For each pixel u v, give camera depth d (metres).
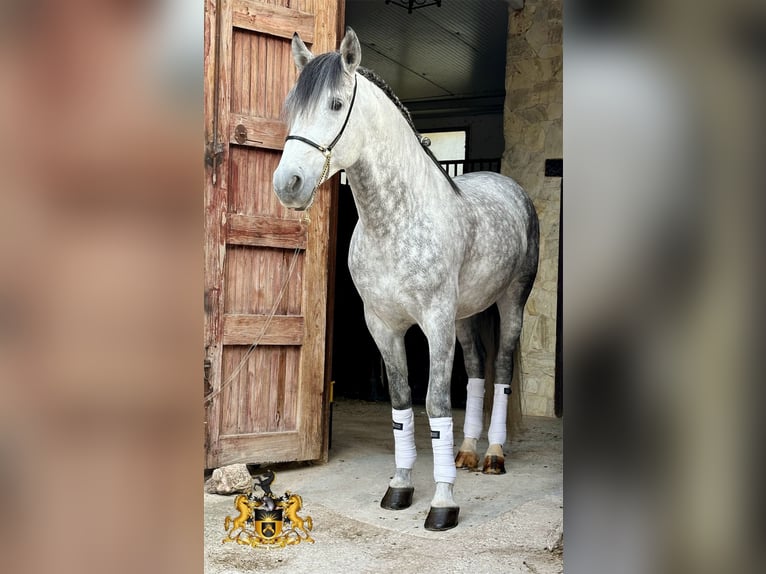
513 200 3.44
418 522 2.69
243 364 3.31
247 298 3.33
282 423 3.44
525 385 5.11
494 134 7.60
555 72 4.97
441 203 2.75
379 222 2.64
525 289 3.56
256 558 2.29
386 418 5.06
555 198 4.98
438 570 2.20
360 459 3.73
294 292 3.47
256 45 3.33
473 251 2.96
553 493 3.10
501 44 6.46
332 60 2.45
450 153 7.96
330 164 2.47
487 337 3.59
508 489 3.17
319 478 3.35
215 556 2.29
